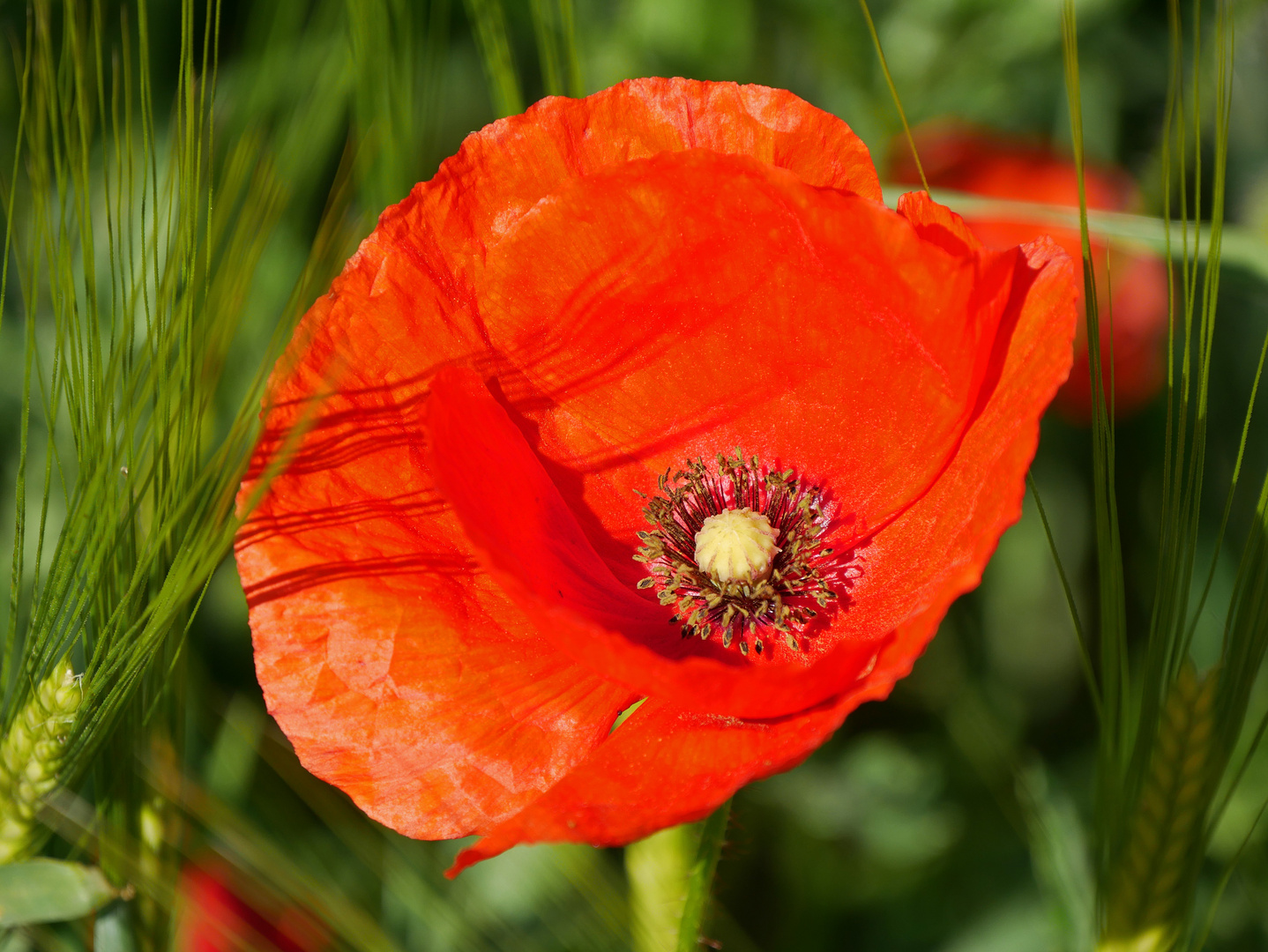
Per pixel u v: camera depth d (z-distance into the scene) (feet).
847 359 0.94
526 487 0.93
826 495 0.96
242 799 1.05
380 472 0.91
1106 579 0.91
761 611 0.96
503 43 1.00
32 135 0.91
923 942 1.13
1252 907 1.07
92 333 0.89
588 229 0.93
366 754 0.90
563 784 0.87
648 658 0.85
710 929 0.95
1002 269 0.87
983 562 0.84
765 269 0.93
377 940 0.90
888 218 0.87
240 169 0.94
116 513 0.89
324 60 1.02
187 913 0.93
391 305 0.92
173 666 0.91
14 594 0.88
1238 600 0.94
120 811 0.92
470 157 0.93
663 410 0.96
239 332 1.09
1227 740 0.91
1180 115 0.90
